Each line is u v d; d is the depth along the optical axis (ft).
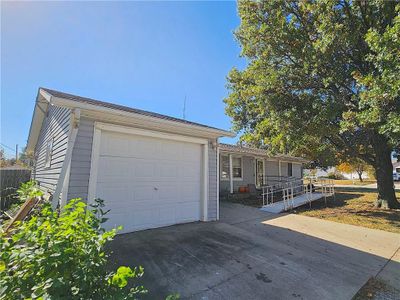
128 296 5.82
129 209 19.70
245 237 20.11
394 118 21.65
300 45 29.86
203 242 18.13
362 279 13.30
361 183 112.37
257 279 12.78
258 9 31.50
